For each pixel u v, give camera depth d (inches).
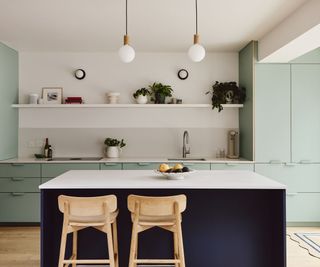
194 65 205.3
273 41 157.8
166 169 113.0
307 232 170.1
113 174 123.8
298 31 131.7
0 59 178.7
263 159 179.8
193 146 205.3
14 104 193.6
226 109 205.3
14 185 177.9
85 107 203.3
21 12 135.9
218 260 113.9
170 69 205.3
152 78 204.8
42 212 100.6
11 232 169.8
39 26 153.7
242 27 155.2
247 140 188.5
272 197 112.6
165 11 134.4
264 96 179.9
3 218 177.5
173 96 205.3
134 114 205.3
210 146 205.5
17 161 178.4
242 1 124.2
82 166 179.3
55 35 168.4
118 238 114.2
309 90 179.9
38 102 200.8
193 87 205.0
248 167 179.6
